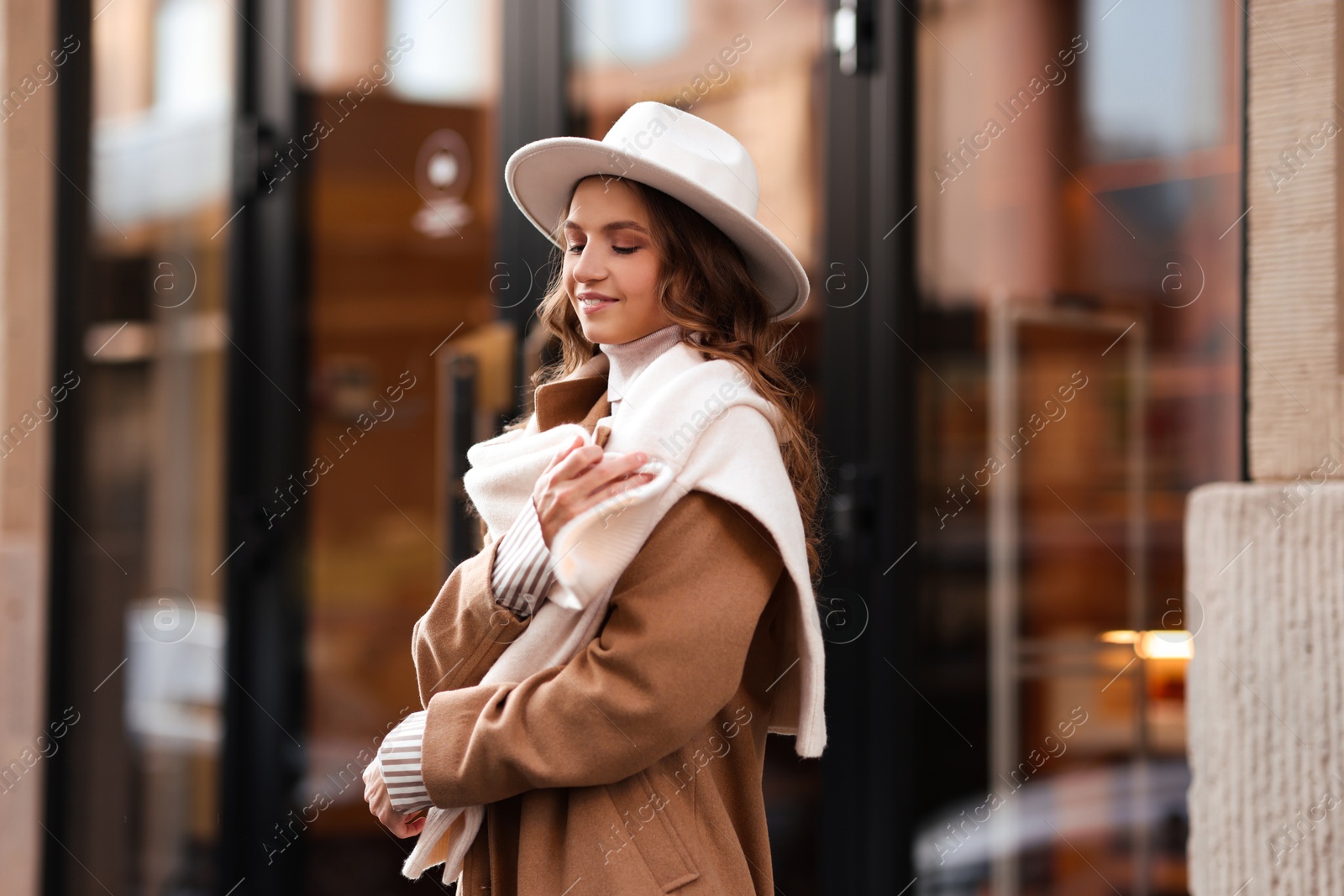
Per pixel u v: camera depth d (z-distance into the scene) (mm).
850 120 4723
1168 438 4121
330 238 5910
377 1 5832
